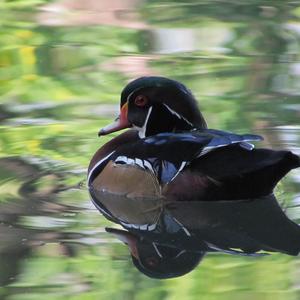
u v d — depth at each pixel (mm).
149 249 10859
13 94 16844
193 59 18719
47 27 21234
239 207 12023
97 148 14195
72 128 14992
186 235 11305
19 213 11844
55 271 10125
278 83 17016
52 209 12023
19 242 10906
